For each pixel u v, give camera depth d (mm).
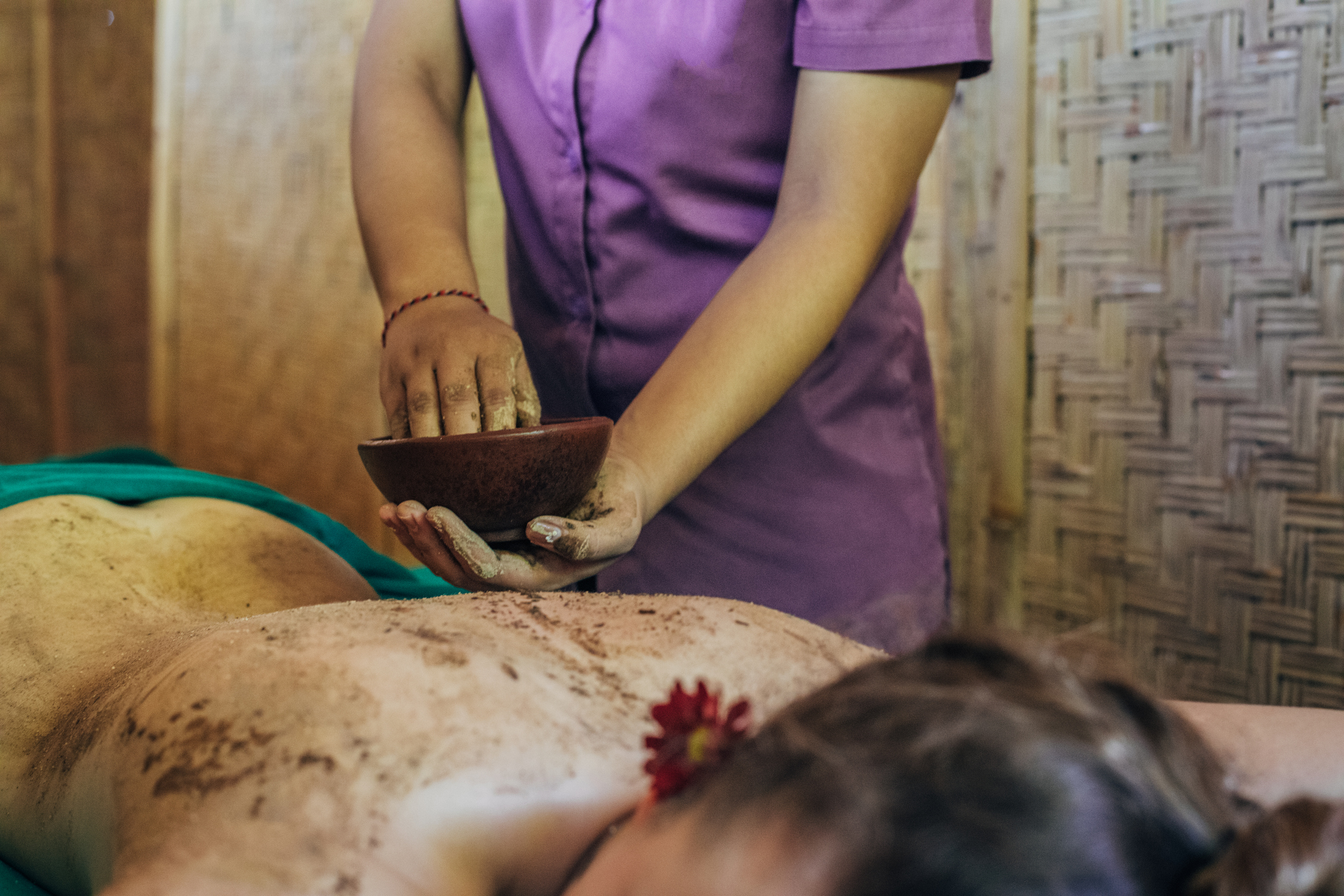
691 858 484
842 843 446
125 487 1294
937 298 2227
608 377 1247
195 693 715
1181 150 1896
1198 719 819
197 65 2988
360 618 797
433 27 1233
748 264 997
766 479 1209
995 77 2076
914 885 427
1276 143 1801
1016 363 2113
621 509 839
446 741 669
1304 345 1806
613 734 725
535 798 667
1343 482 1785
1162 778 483
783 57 1095
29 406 3830
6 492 1250
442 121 1202
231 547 1205
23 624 1037
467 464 763
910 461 1273
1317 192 1767
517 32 1170
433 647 742
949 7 1003
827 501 1218
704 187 1155
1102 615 2072
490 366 854
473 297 950
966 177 2152
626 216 1174
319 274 2777
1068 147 2018
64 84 3637
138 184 3824
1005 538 2186
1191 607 1965
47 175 3650
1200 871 455
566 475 786
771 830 466
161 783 660
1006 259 2098
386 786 638
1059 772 443
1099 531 2062
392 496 815
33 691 968
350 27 2617
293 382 2883
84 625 1041
